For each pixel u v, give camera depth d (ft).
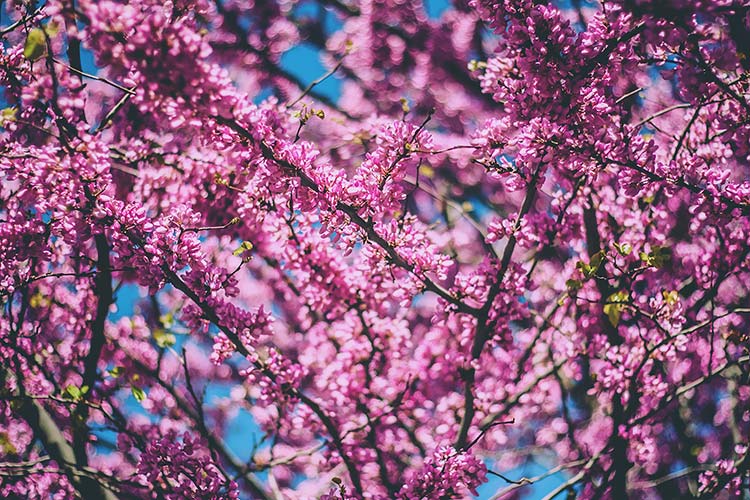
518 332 22.52
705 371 20.71
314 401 16.19
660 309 15.48
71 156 12.73
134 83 11.23
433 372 17.46
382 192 13.16
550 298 23.63
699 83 13.57
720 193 13.61
